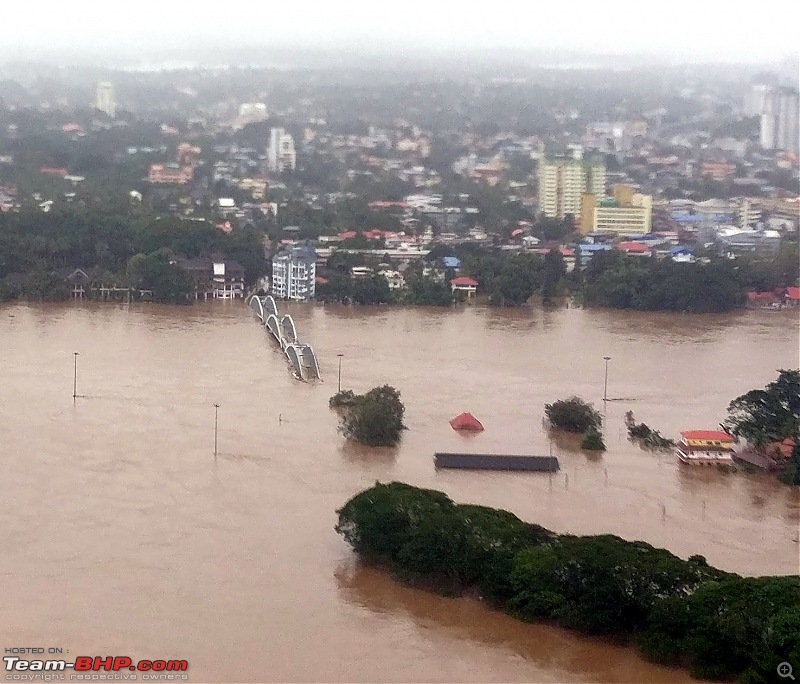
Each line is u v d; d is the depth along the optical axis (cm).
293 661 11019
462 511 13112
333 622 11831
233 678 10675
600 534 13875
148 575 12719
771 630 10744
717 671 10906
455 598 12469
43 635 11306
